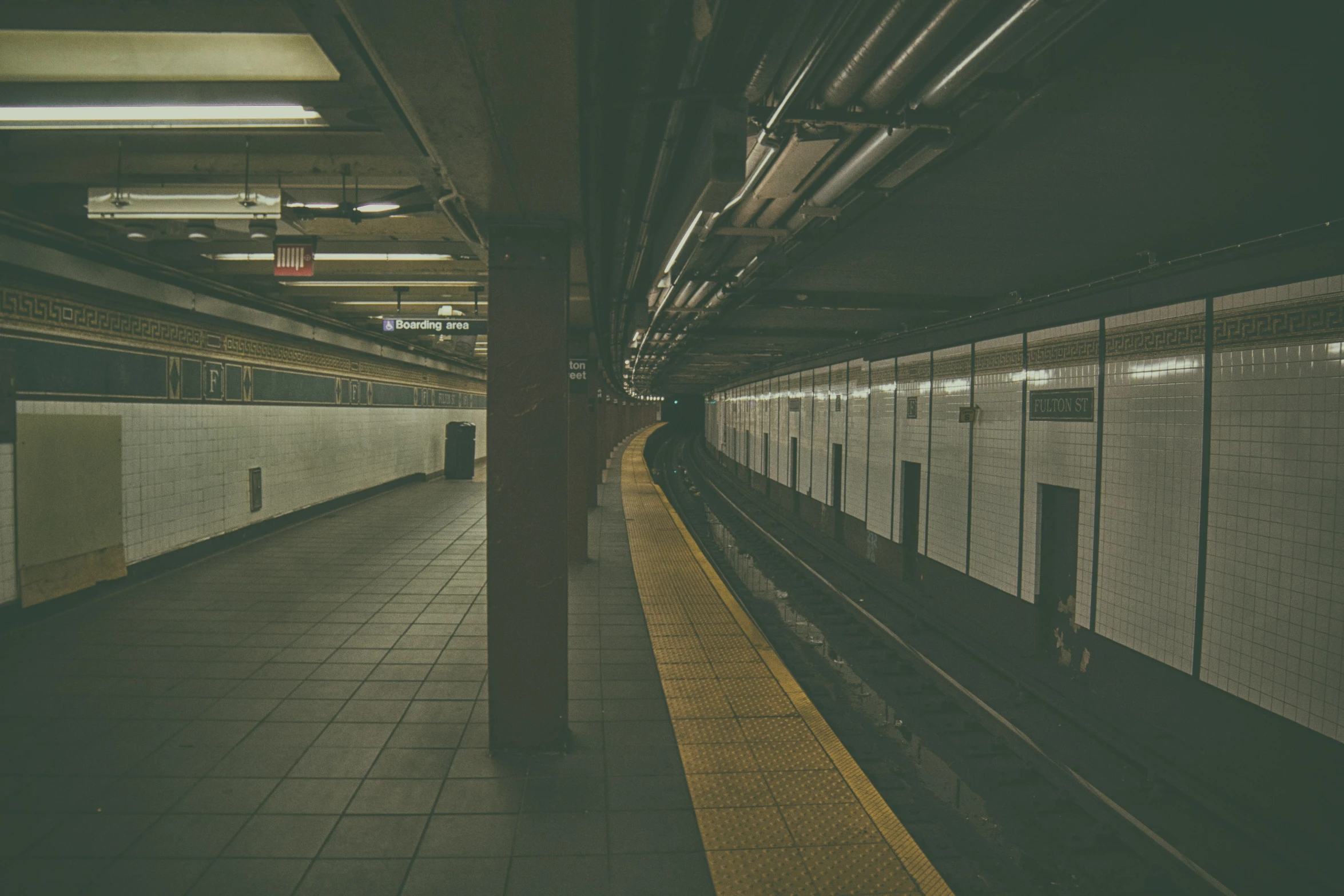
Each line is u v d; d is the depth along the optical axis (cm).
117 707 486
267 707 489
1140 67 280
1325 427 427
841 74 292
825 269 686
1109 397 635
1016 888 411
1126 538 611
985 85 295
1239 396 491
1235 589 493
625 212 498
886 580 1160
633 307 947
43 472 668
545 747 430
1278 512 459
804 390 1789
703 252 602
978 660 781
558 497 424
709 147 331
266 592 786
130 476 795
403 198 486
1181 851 433
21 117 388
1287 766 446
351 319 1271
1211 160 375
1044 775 540
